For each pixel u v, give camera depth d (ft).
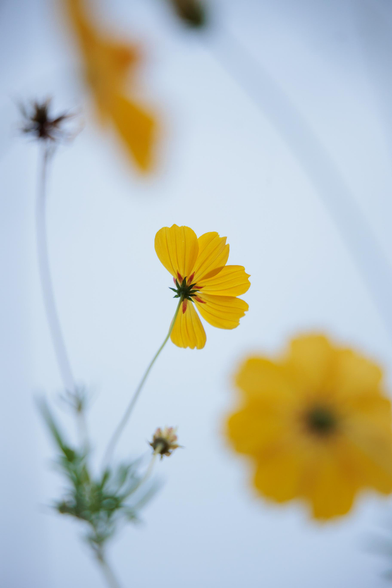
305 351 2.03
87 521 1.34
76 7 1.80
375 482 1.98
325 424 1.99
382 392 2.05
